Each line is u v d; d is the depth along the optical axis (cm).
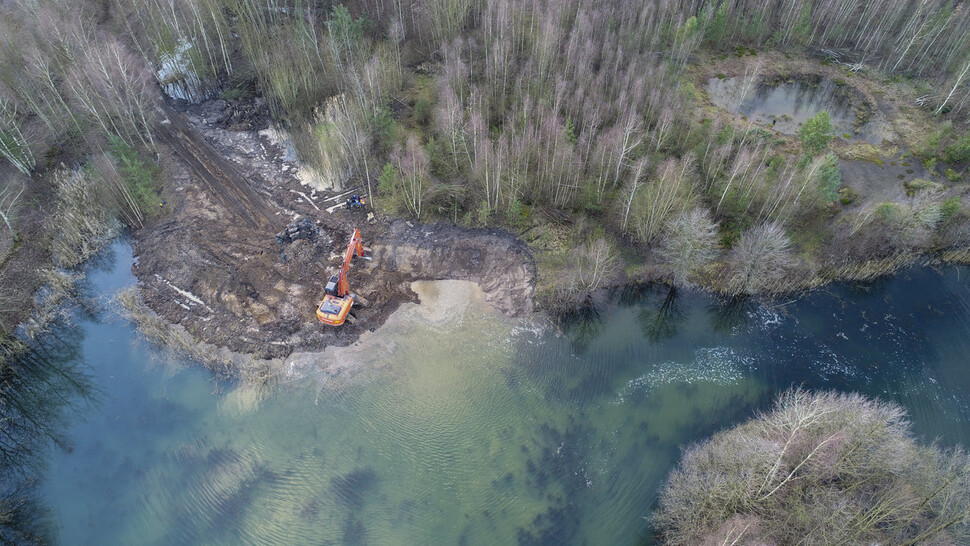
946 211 6556
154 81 8419
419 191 6638
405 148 7369
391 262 6469
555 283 6266
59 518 4691
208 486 4850
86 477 4922
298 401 5369
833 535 4112
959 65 8569
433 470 4962
